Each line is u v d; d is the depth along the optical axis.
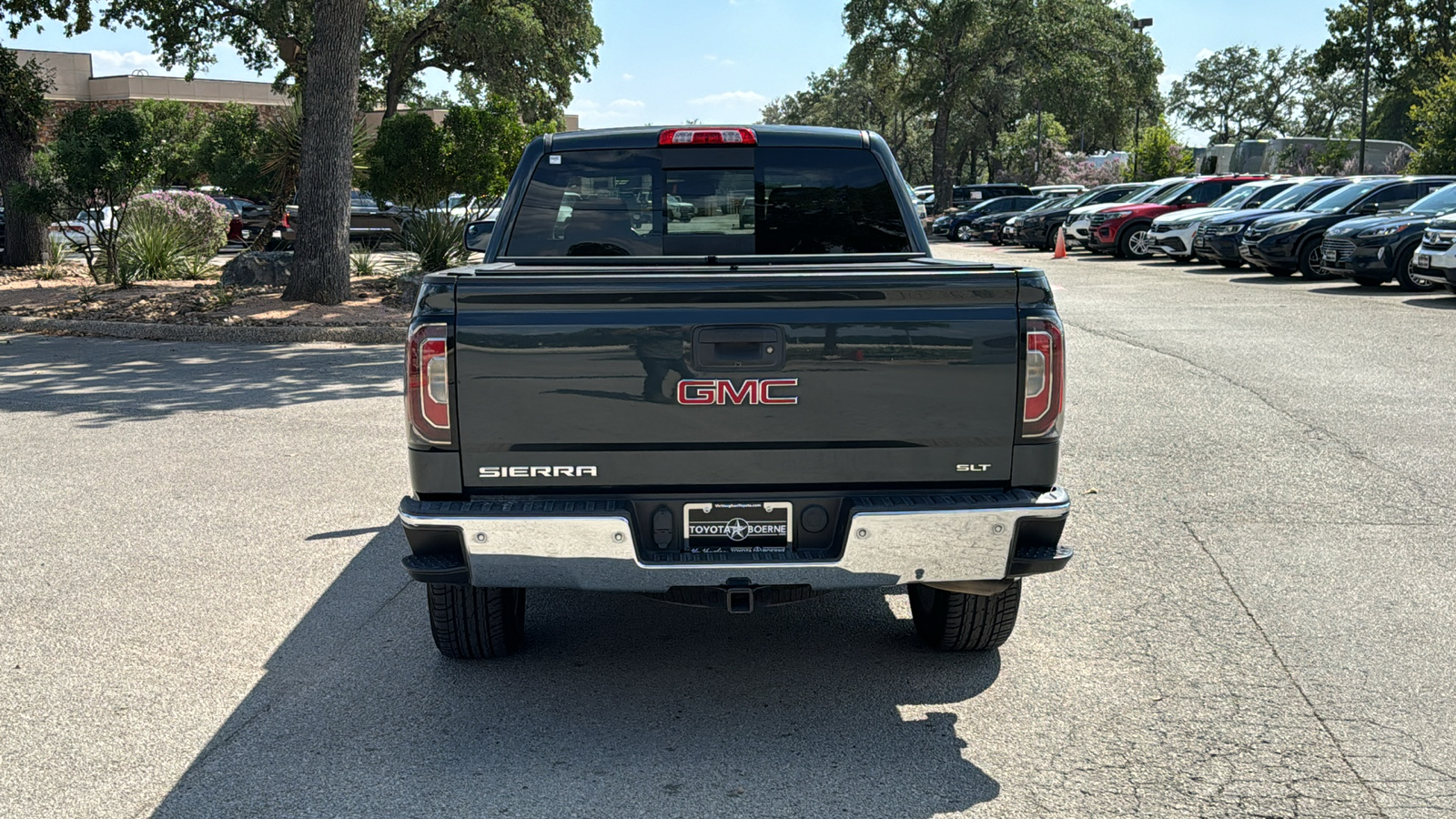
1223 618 4.99
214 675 4.48
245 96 73.94
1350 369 11.08
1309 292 18.36
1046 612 5.09
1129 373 11.08
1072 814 3.40
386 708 4.19
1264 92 106.06
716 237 5.52
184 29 32.53
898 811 3.43
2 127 22.44
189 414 9.61
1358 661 4.52
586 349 3.62
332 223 16.97
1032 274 3.69
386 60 41.66
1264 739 3.88
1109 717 4.07
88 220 19.88
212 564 5.82
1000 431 3.72
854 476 3.73
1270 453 7.85
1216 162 52.56
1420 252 16.72
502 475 3.70
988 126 78.25
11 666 4.58
